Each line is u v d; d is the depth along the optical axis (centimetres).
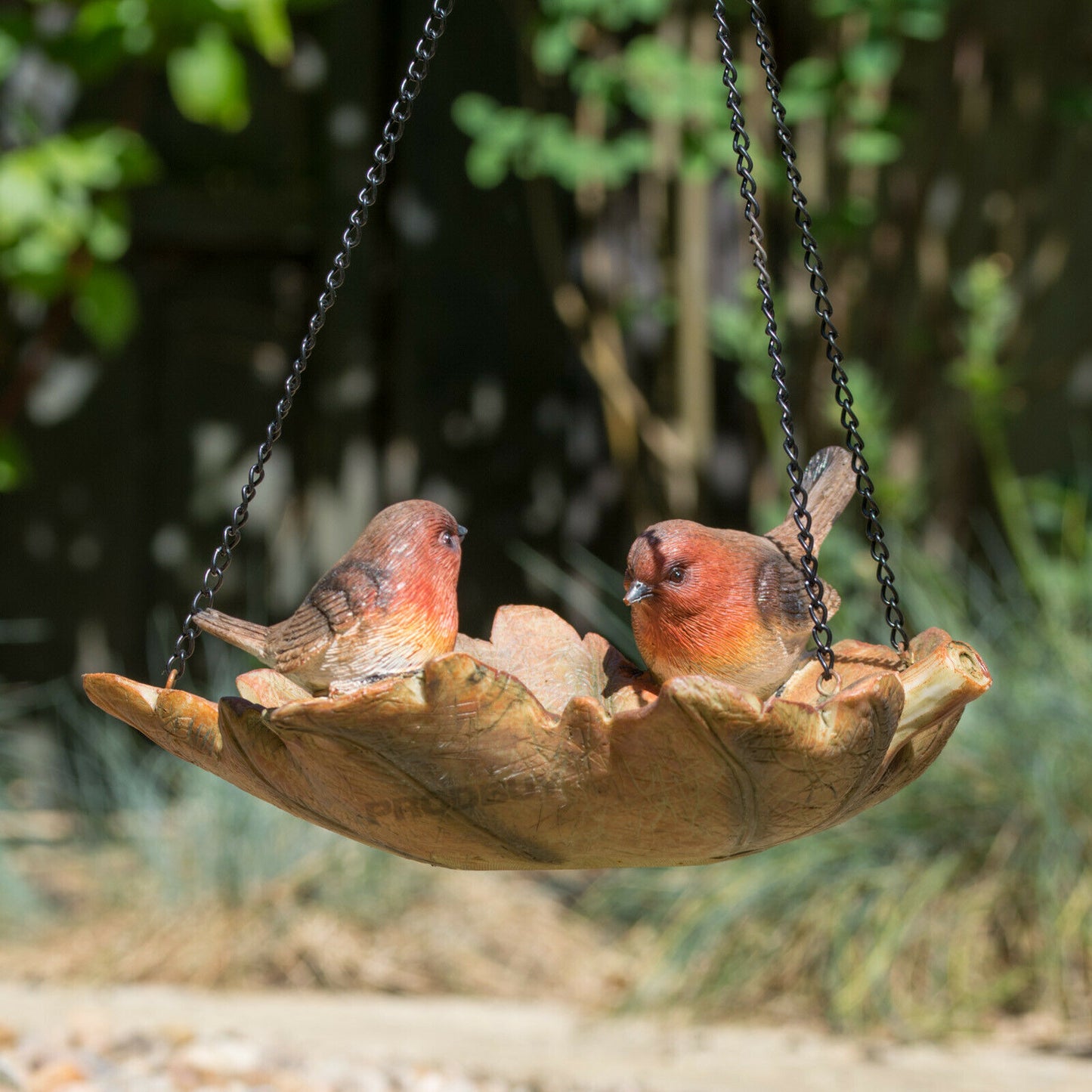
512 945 991
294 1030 791
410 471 1330
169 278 1358
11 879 1002
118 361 1346
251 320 1363
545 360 1348
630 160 1080
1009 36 1221
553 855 345
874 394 1140
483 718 308
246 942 956
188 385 1359
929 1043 772
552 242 1270
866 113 1073
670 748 307
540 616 418
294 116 1355
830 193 1200
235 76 1011
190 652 391
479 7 1328
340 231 1334
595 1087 673
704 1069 716
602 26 1156
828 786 322
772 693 382
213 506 1355
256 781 358
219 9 997
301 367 410
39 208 1031
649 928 992
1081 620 986
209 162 1351
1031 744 898
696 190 1203
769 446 1123
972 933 851
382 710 304
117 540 1338
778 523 1068
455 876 1053
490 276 1344
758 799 321
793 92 1069
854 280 1204
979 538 1271
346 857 1021
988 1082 687
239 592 1350
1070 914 838
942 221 1234
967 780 904
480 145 1094
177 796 1120
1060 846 862
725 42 392
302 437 1366
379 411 1343
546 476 1345
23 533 1332
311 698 385
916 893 867
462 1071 701
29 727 1296
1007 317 1168
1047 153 1218
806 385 1166
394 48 1334
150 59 1050
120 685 355
